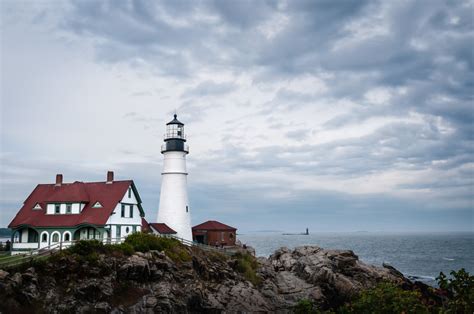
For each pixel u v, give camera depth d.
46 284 37.66
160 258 47.28
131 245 47.34
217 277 50.53
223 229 79.06
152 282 44.12
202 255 54.50
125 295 41.34
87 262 40.91
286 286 54.12
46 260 39.44
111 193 59.06
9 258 44.47
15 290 34.91
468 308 17.83
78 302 38.03
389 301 20.81
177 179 70.69
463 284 18.42
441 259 129.12
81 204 57.81
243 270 55.12
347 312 22.48
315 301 50.72
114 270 42.12
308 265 58.31
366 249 183.88
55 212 58.00
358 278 57.19
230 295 47.88
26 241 56.91
